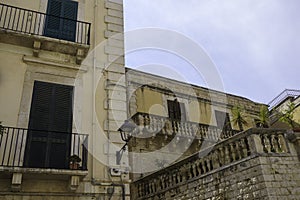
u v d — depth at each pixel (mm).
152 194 12242
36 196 7102
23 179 7172
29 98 8398
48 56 9273
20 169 6820
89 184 7621
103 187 7707
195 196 10688
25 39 8891
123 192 7785
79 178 7391
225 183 9812
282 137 9625
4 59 8734
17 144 7574
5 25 9203
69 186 7277
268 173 8789
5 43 8945
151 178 12578
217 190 10016
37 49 8977
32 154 7641
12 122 7902
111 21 10812
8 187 6977
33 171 6914
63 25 10070
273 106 23109
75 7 10711
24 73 8727
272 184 8648
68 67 9266
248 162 9273
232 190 9500
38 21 9820
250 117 21578
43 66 9047
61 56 9445
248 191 9039
